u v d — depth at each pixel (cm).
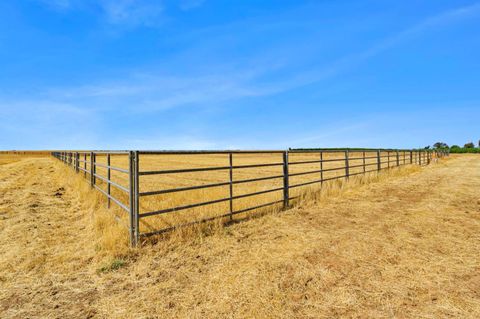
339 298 277
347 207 700
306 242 441
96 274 337
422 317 246
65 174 1395
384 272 334
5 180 1321
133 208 431
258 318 244
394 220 573
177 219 536
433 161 2594
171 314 253
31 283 318
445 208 679
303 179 1425
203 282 312
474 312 253
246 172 2094
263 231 502
